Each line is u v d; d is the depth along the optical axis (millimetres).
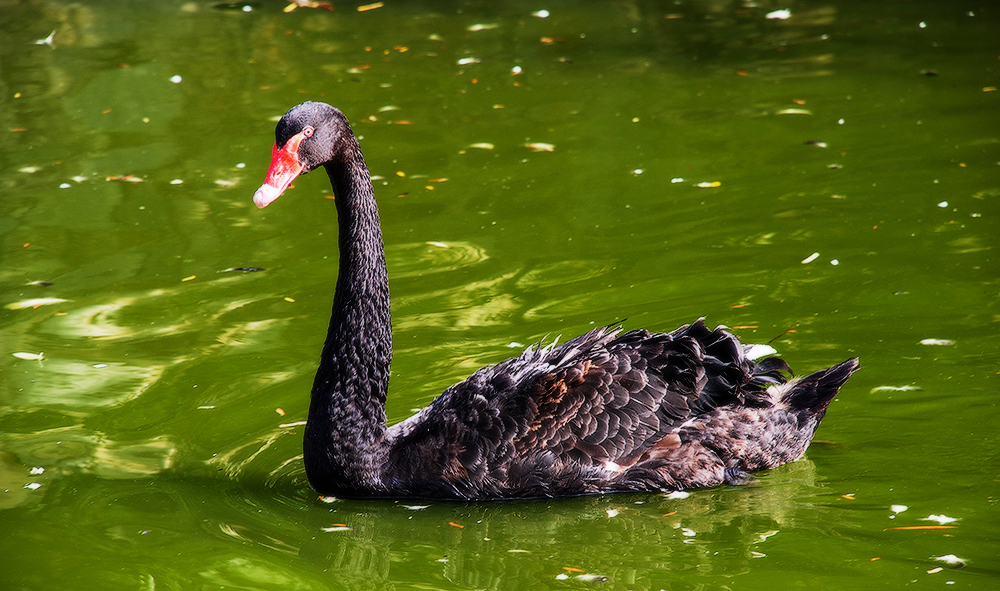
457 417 9188
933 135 17641
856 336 11484
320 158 8953
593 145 18156
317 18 26891
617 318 12188
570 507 9023
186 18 27000
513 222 15156
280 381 11227
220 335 12234
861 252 13508
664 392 9172
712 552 8195
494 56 23625
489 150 18109
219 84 22031
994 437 9562
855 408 10211
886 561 7914
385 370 9305
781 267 13281
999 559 7859
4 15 27172
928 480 9023
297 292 13273
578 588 7777
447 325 12195
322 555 8375
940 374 10633
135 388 11102
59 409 10680
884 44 23391
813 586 7652
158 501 9172
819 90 20531
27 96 21344
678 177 16578
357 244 9188
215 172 17469
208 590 7848
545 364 9430
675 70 22281
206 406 10781
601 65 22844
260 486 9484
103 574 8062
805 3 27250
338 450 9180
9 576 8031
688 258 13734
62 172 17562
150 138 19125
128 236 15094
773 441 9344
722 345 9336
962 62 21688
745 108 19703
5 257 14398
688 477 9125
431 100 20844
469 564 8203
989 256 13070
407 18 26844
